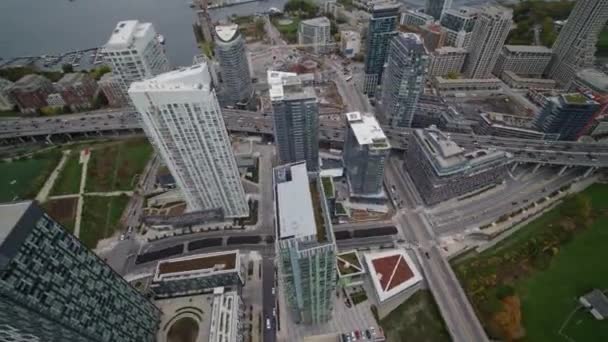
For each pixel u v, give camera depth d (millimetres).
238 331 165250
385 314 183250
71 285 116000
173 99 163125
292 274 135000
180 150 188125
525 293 188625
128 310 150500
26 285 98062
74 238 118562
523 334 170875
